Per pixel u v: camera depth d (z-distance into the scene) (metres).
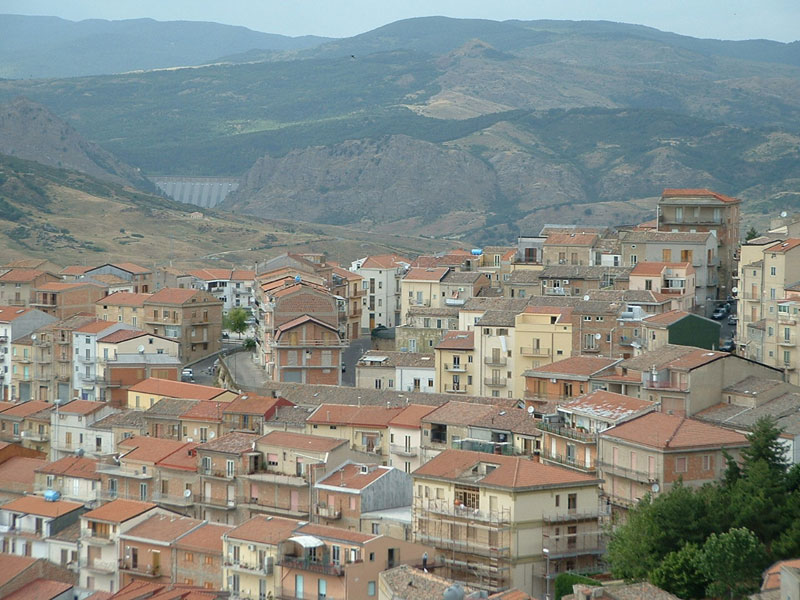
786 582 189.00
